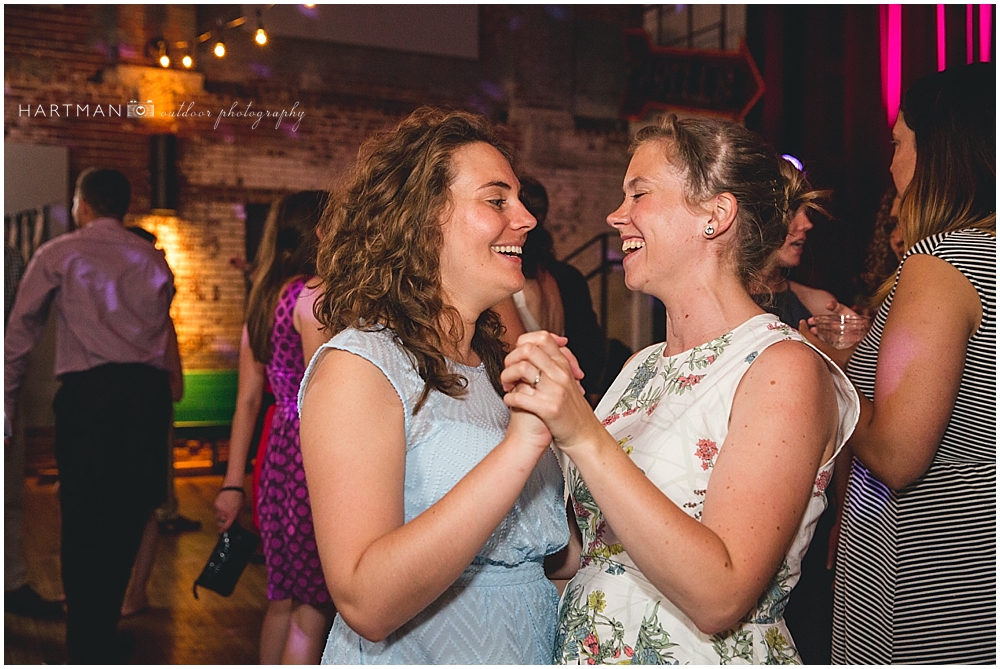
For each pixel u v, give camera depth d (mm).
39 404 7090
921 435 1413
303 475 2475
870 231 3137
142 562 3760
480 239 1254
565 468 1439
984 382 1442
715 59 8211
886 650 1524
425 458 1188
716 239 1297
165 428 3359
